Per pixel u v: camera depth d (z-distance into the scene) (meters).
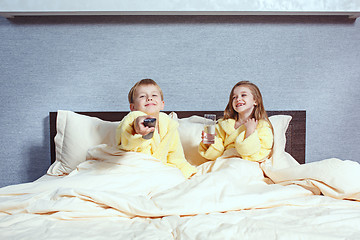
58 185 1.35
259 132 1.82
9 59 2.29
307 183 1.49
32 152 2.31
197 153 1.97
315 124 2.38
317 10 2.20
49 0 2.13
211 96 2.35
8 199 1.26
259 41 2.34
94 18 2.29
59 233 0.98
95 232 1.00
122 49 2.31
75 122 2.00
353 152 2.40
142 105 1.68
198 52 2.32
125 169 1.47
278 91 2.36
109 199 1.18
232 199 1.26
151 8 2.15
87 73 2.31
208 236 0.96
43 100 2.31
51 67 2.30
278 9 2.19
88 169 1.52
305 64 2.36
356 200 1.39
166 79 2.33
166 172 1.48
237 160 1.69
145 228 1.04
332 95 2.38
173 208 1.19
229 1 2.17
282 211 1.21
